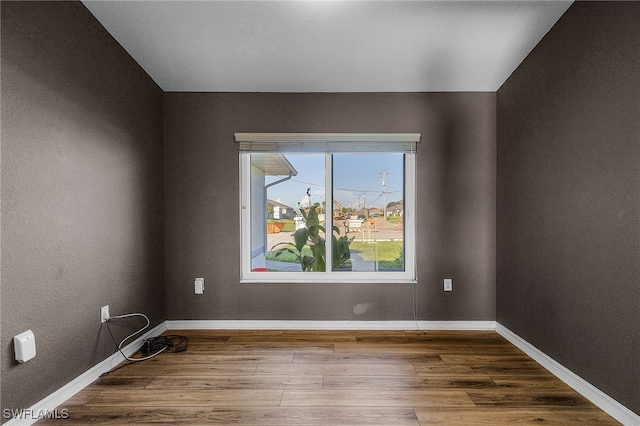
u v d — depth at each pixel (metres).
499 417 1.69
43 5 1.69
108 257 2.24
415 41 2.30
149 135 2.77
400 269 3.16
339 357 2.40
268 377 2.10
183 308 3.03
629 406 1.60
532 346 2.40
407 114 3.01
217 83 2.88
